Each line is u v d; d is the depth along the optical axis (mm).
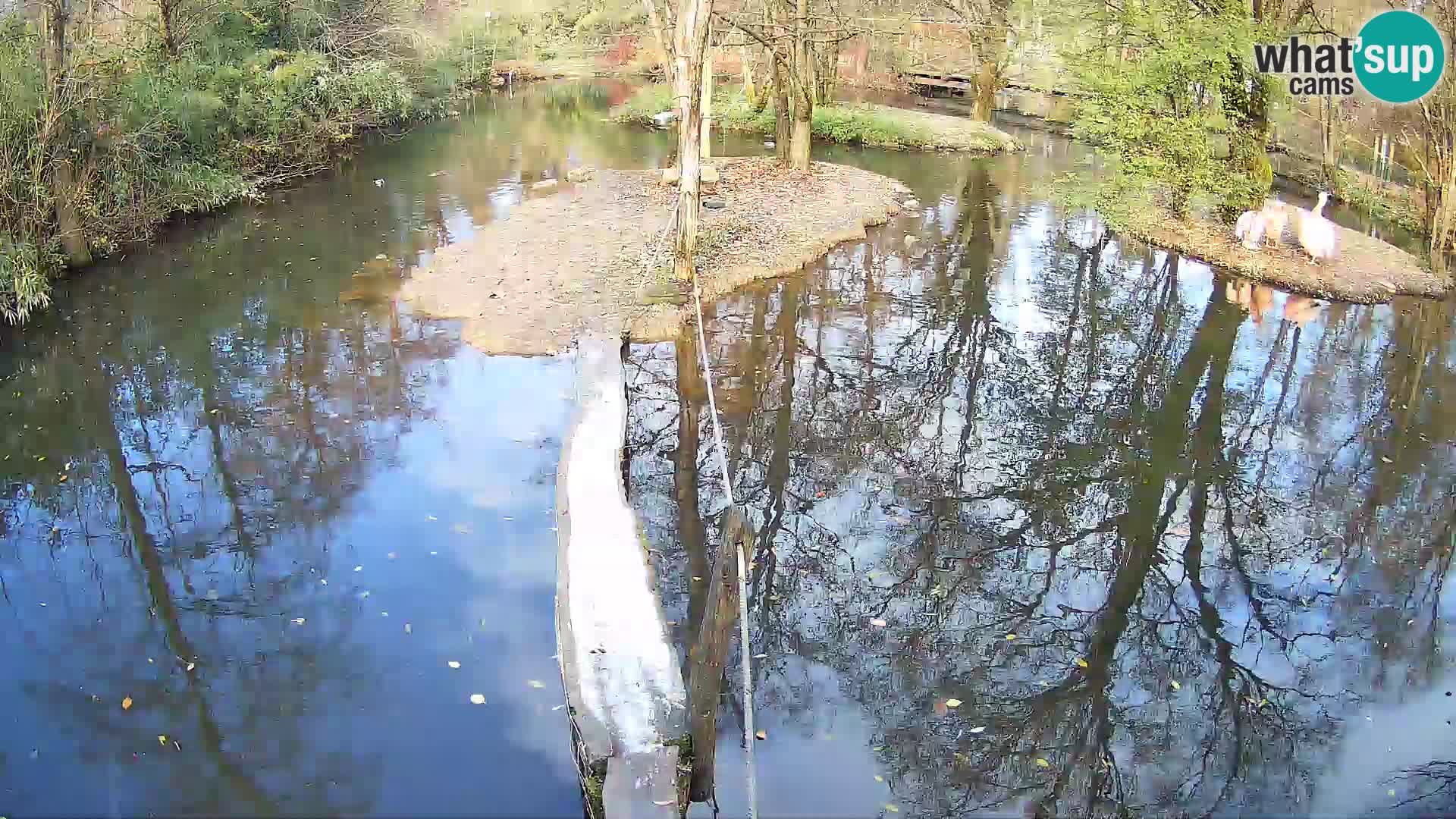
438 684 6344
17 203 12742
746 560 6785
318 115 21156
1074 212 18469
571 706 5637
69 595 7340
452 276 13664
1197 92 15883
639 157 22797
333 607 7102
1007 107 30391
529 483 8773
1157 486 9305
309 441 9547
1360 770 5984
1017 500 9031
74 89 13742
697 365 11445
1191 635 7250
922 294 14141
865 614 7395
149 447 9555
